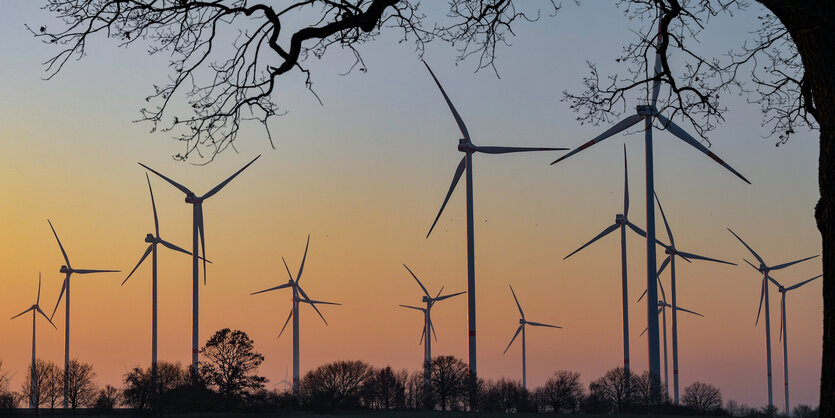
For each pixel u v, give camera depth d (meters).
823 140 20.72
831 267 20.22
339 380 169.38
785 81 26.64
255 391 155.12
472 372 154.12
